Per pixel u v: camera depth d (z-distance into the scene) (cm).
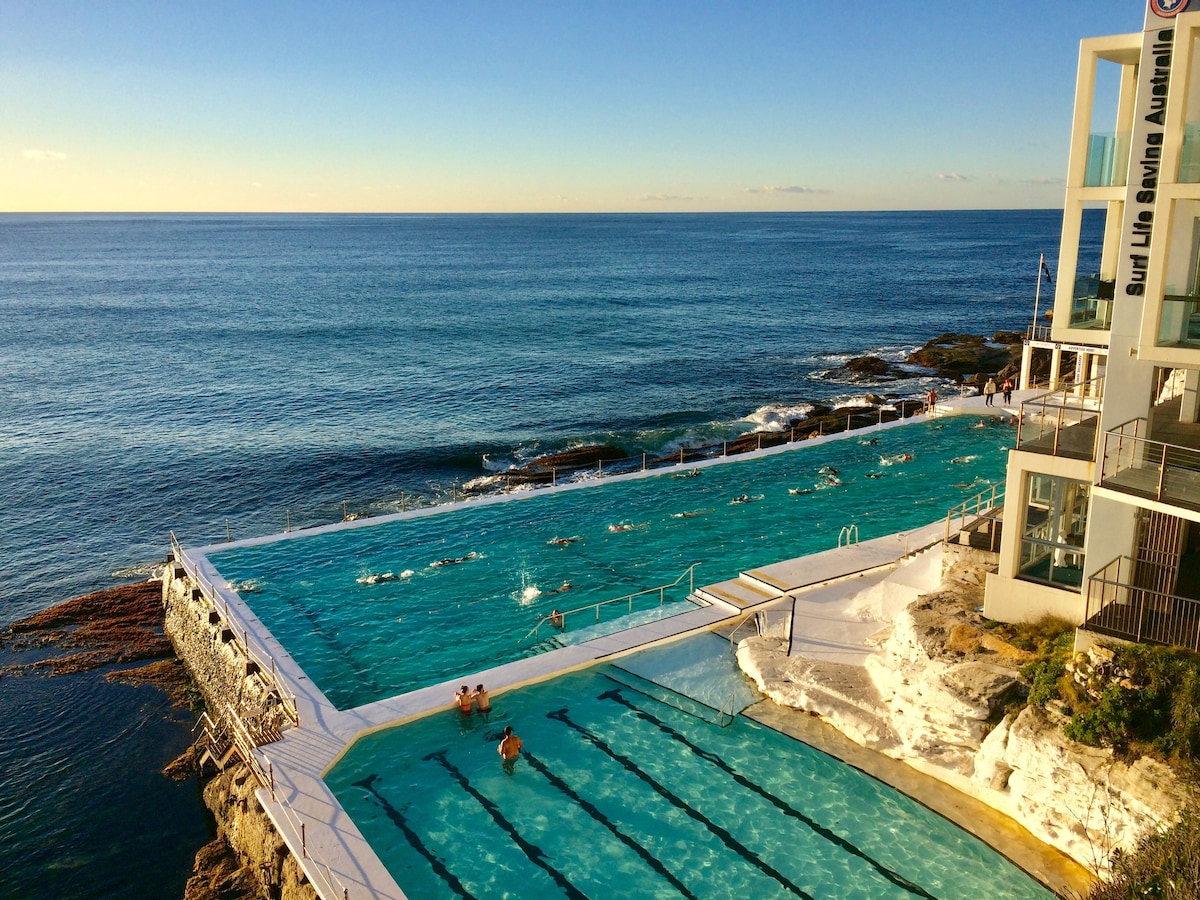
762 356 8775
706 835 1880
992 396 5403
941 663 2041
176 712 2936
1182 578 1973
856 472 4294
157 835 2373
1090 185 1995
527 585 3141
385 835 1894
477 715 2336
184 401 7062
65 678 3161
